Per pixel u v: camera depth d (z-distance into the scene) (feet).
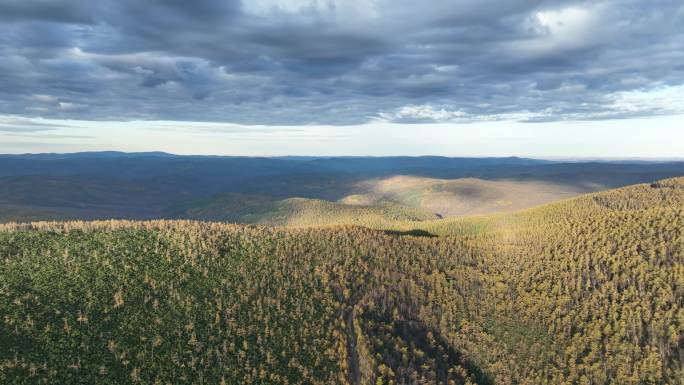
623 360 596.29
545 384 590.96
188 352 540.11
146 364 512.22
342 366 555.69
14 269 615.98
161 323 570.87
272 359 553.23
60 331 522.47
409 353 607.37
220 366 532.73
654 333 617.21
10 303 544.62
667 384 563.07
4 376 452.35
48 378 465.47
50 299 568.41
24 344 494.18
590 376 587.27
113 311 572.10
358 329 614.34
